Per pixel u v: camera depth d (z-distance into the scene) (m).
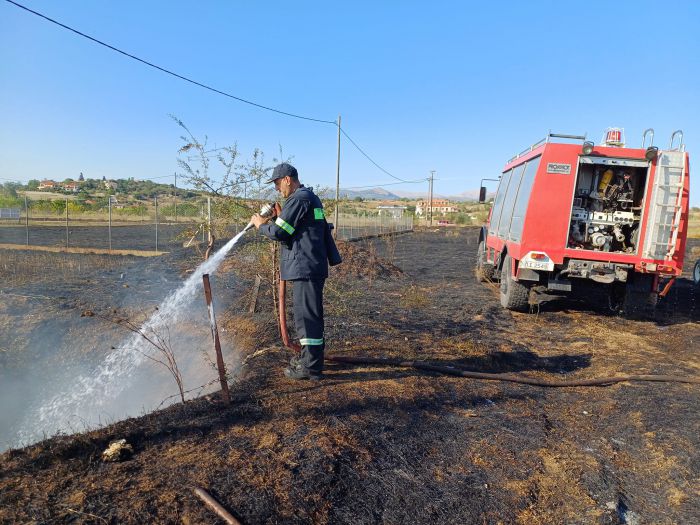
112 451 3.04
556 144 7.76
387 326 7.05
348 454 3.26
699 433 4.01
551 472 3.37
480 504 2.94
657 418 4.30
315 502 2.75
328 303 7.64
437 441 3.64
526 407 4.44
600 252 7.73
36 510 2.46
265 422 3.63
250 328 6.51
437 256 20.09
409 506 2.85
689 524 2.89
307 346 4.48
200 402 3.95
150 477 2.83
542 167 7.80
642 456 3.67
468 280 12.98
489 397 4.59
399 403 4.16
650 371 5.63
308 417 3.73
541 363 5.91
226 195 6.10
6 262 12.88
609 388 5.07
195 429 3.46
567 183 7.76
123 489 2.69
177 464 2.98
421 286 11.59
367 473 3.11
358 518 2.70
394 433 3.66
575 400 4.71
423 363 5.29
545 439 3.82
